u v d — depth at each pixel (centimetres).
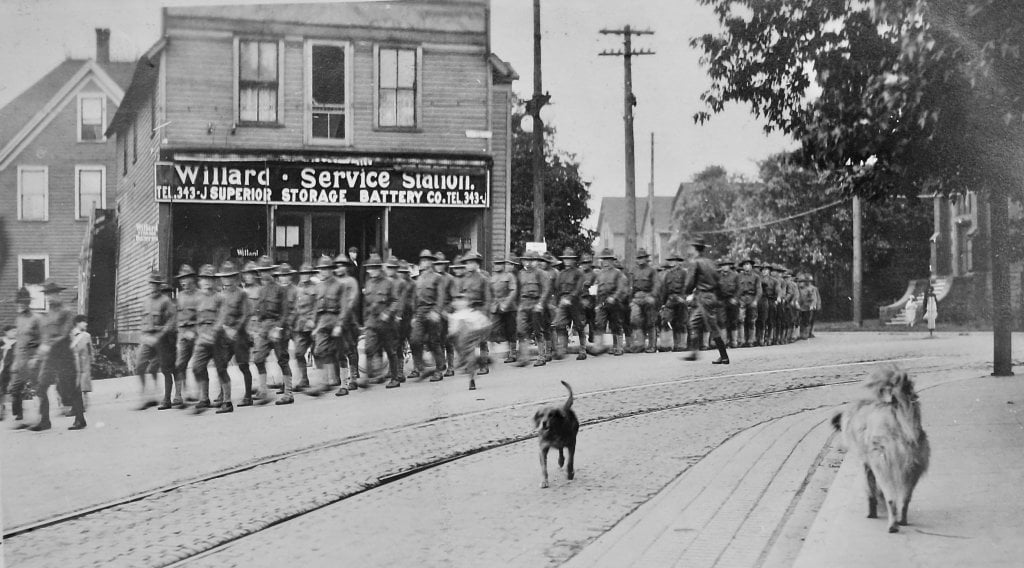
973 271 3784
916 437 691
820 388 1605
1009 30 794
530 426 1258
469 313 1770
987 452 931
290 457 1086
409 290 1777
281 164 2130
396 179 2231
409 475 984
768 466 984
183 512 848
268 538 759
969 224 3784
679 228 4912
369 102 2236
